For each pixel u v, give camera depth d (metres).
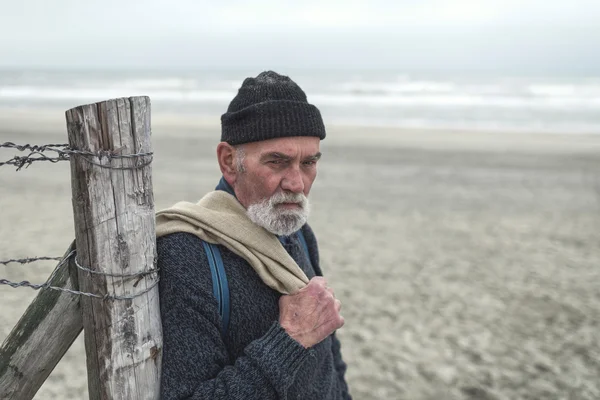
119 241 1.31
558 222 8.78
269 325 1.56
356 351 4.53
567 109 32.31
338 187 11.00
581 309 5.47
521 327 5.05
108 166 1.27
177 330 1.42
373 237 7.72
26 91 46.06
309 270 1.88
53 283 1.35
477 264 6.75
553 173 12.95
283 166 1.55
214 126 21.94
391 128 22.30
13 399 1.35
